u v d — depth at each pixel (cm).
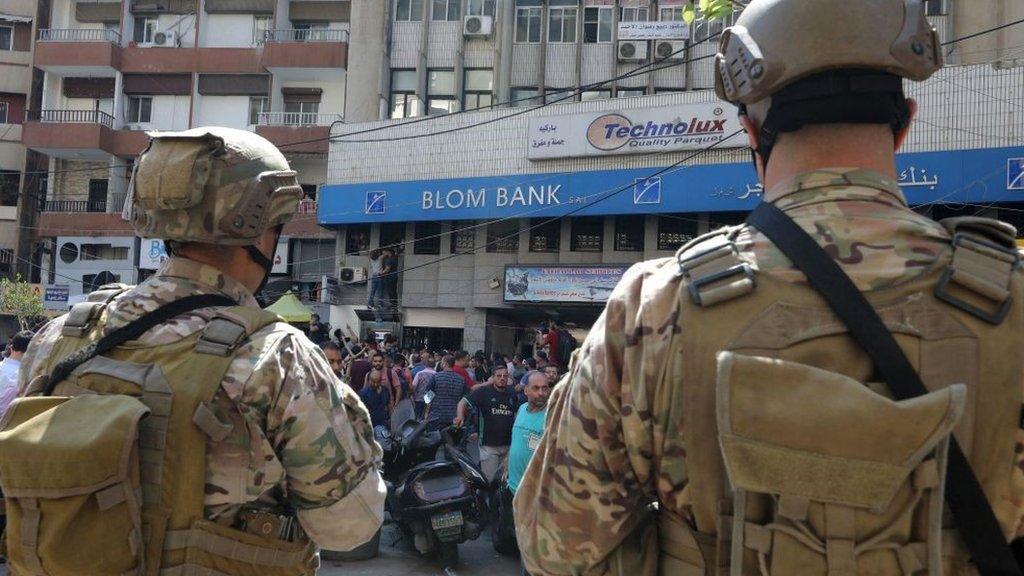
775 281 115
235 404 176
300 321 1427
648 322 121
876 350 107
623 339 124
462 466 650
